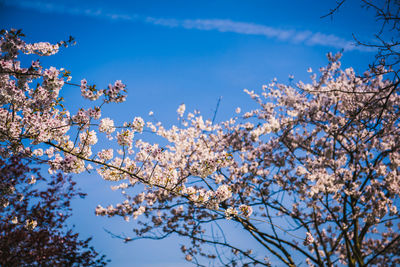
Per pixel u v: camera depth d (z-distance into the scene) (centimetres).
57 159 470
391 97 769
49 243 921
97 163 455
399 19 441
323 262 850
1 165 812
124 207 995
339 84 847
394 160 728
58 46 414
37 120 444
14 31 379
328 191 737
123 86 430
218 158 484
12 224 840
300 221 877
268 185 945
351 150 843
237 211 489
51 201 1004
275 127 536
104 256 988
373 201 724
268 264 913
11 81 410
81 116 455
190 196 497
